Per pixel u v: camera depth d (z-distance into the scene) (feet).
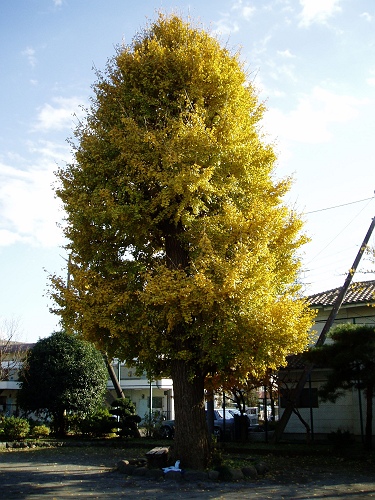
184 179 34.09
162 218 36.40
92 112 41.88
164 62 40.29
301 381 59.00
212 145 36.19
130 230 37.06
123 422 72.95
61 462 46.55
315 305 67.87
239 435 67.62
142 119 39.75
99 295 35.55
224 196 37.40
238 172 38.22
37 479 35.63
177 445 37.22
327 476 37.04
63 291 37.58
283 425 58.95
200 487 31.94
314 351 47.85
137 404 118.73
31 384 72.74
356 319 66.08
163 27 43.50
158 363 38.58
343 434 52.16
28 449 59.52
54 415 74.49
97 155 38.58
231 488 31.65
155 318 35.19
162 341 35.76
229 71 40.63
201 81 39.91
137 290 34.78
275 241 38.96
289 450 50.98
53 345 73.51
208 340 33.81
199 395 38.11
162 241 41.57
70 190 39.37
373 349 44.78
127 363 39.01
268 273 34.47
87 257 38.96
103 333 37.55
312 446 54.24
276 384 66.39
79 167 39.73
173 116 39.91
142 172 36.63
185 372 37.76
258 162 39.73
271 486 32.55
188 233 36.73
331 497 28.76
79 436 73.05
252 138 40.09
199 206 36.11
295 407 59.36
